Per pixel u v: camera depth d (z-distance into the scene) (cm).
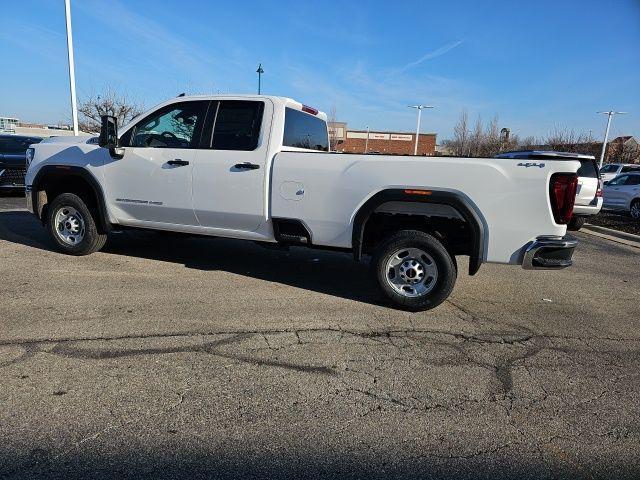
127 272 566
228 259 656
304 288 534
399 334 410
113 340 371
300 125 563
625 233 1094
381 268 464
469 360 365
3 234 768
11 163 1245
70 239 630
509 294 554
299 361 350
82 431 257
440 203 438
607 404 308
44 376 312
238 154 511
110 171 580
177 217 559
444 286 449
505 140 4250
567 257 421
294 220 493
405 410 291
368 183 454
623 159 3912
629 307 525
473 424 279
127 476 225
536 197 410
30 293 474
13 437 249
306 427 270
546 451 257
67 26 1658
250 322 422
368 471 237
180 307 452
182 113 550
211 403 290
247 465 237
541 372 350
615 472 243
